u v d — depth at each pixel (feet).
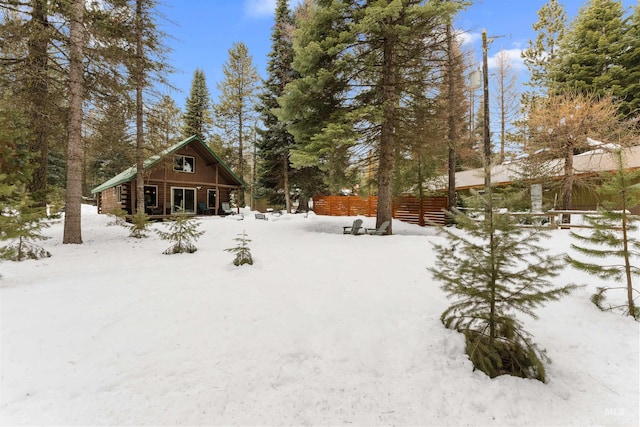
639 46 52.37
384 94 29.73
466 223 9.04
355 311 12.22
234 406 6.81
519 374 8.17
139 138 39.73
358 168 34.88
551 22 63.87
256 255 22.79
